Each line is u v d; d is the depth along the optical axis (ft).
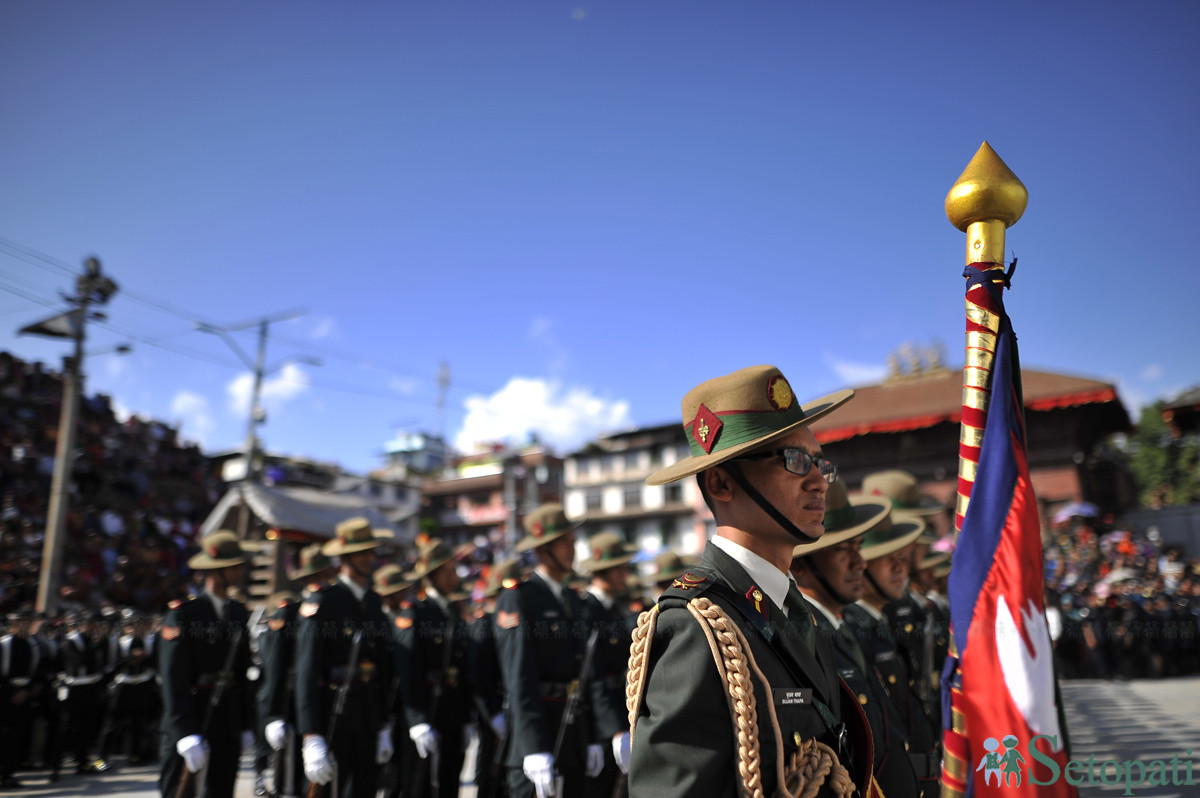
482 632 21.80
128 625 35.47
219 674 21.15
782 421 6.62
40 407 71.41
